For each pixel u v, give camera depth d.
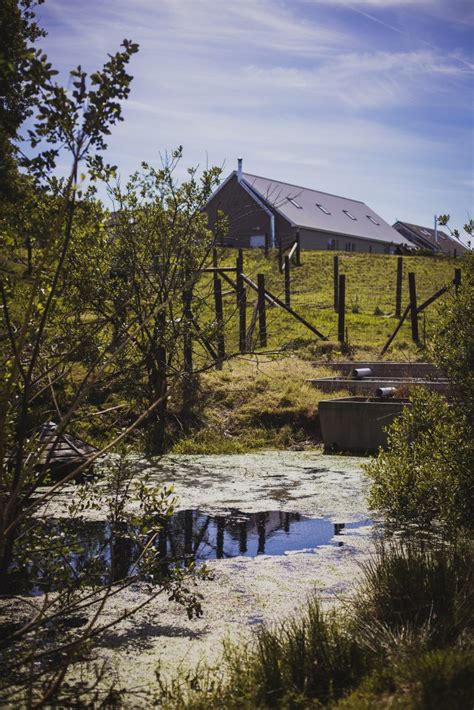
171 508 5.37
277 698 3.80
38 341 4.36
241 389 15.51
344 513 8.67
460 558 5.41
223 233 13.41
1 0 4.17
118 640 5.01
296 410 14.58
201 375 15.80
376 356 19.00
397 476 7.93
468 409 7.51
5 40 4.13
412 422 7.95
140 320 10.73
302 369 17.28
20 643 4.89
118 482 5.57
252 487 10.17
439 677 3.55
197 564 6.75
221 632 5.14
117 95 3.79
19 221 4.25
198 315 13.30
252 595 5.89
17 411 5.09
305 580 6.23
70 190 3.75
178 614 5.50
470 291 7.63
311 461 12.34
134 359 11.61
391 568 5.22
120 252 12.02
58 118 3.72
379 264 39.09
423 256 48.22
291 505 9.11
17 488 3.98
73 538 5.48
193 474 11.08
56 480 8.85
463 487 7.07
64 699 4.11
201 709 3.80
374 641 4.39
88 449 9.22
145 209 12.52
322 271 35.78
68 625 5.25
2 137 3.97
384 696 3.63
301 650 4.20
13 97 4.17
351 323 23.59
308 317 24.42
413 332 20.81
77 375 10.24
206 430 13.92
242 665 4.37
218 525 8.16
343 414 13.12
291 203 53.66
